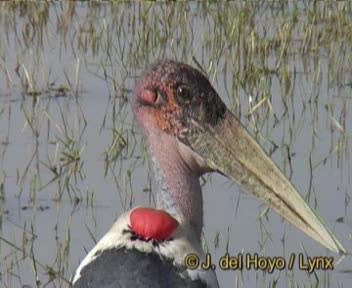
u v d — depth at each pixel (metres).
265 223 13.69
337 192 14.36
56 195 14.18
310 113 16.50
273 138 15.78
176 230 9.36
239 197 14.28
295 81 17.58
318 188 14.47
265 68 17.72
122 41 18.97
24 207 13.92
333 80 17.55
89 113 16.34
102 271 9.16
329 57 18.25
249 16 19.75
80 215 13.79
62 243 13.16
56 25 19.41
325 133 15.90
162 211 9.45
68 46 18.75
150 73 10.04
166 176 10.04
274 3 20.52
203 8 20.11
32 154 15.14
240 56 18.33
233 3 20.36
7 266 12.84
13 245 12.86
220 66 18.14
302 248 13.16
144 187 14.45
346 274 12.78
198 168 10.04
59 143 15.43
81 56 18.36
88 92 16.95
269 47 18.58
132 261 9.16
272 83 17.55
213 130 9.98
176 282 9.16
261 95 16.95
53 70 17.78
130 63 18.03
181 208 10.02
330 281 12.69
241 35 18.83
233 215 13.88
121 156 15.09
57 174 14.59
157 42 18.91
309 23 19.38
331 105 16.64
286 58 18.02
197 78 9.98
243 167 9.95
